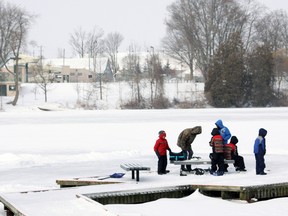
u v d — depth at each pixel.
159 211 16.36
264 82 114.88
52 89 125.31
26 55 158.25
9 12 125.62
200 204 17.56
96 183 21.06
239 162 23.53
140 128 50.59
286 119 60.56
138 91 112.81
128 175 22.95
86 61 173.38
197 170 22.88
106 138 43.62
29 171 27.22
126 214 15.37
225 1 132.62
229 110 88.69
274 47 149.00
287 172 23.67
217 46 129.88
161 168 23.30
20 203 16.55
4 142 41.47
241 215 15.95
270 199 18.94
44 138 44.22
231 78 111.19
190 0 134.12
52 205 16.17
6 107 107.00
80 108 107.00
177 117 67.31
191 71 140.62
